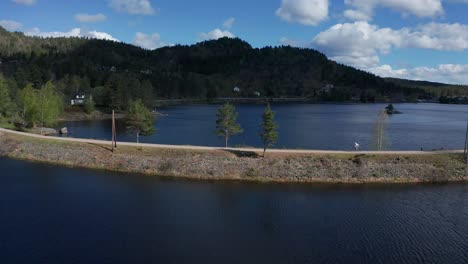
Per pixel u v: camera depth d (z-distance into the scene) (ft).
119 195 157.79
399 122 500.74
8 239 115.44
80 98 538.06
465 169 199.11
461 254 113.80
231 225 130.00
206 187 170.91
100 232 121.49
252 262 104.83
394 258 110.11
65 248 110.22
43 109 314.14
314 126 427.33
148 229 124.67
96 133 336.08
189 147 216.95
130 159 200.75
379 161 200.34
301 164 193.67
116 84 529.04
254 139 320.91
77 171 191.72
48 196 154.81
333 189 173.68
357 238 122.52
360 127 419.95
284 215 140.77
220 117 231.50
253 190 168.66
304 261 106.42
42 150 220.43
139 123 241.76
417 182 187.93
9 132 260.01
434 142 326.65
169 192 163.12
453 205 156.87
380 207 152.35
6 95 340.18
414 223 136.56
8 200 149.59
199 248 112.16
